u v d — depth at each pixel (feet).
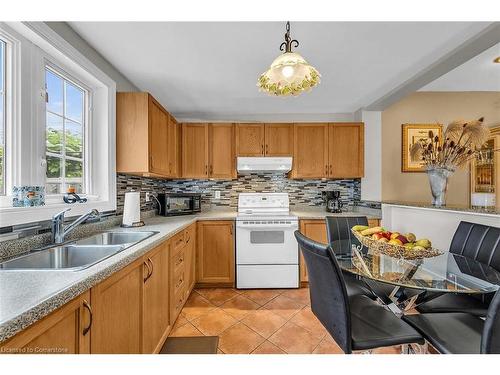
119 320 3.84
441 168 7.23
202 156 10.34
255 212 10.45
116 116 7.02
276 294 8.78
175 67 7.12
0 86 4.30
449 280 4.21
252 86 8.48
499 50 7.33
